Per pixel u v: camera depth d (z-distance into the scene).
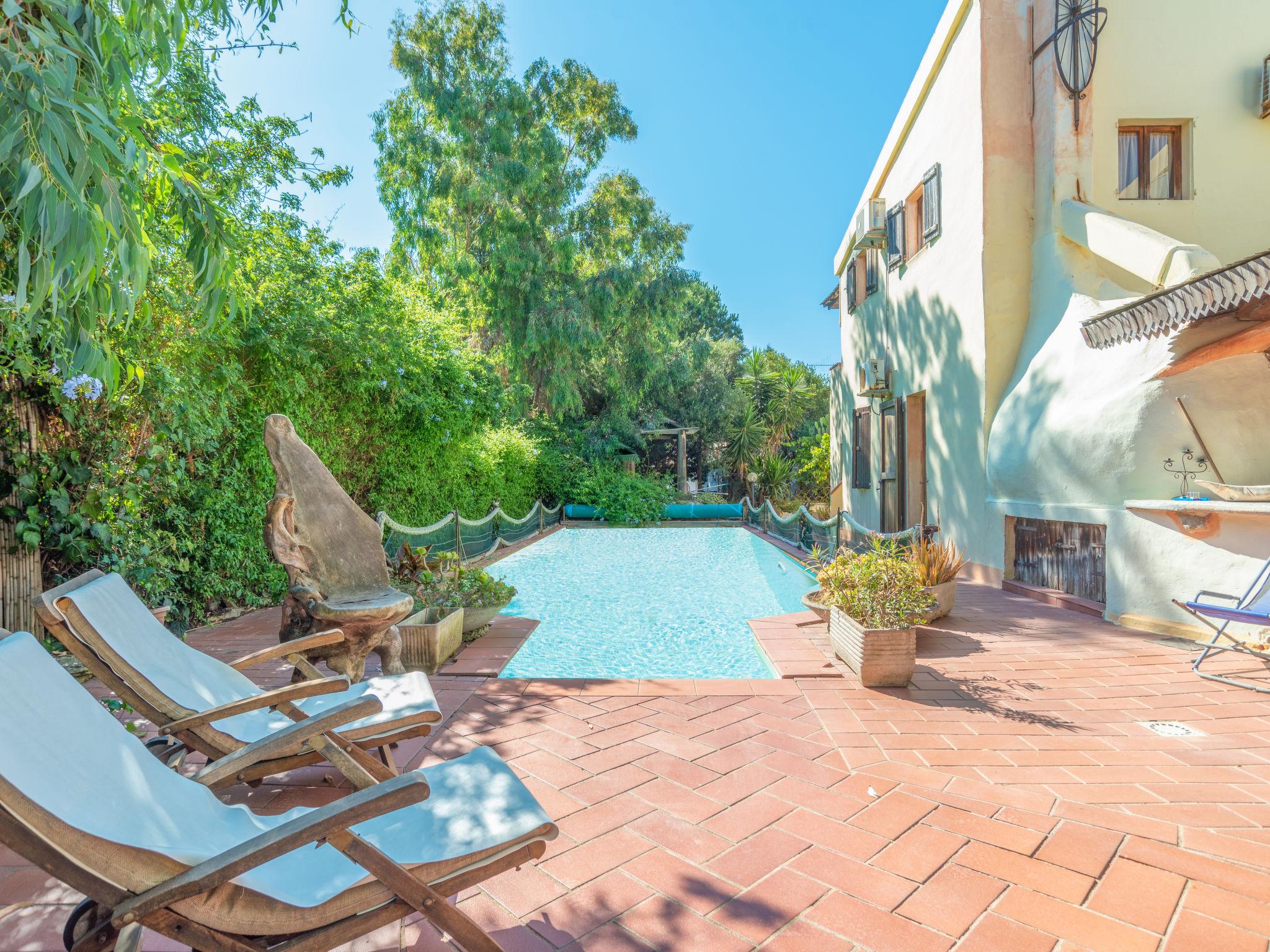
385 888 1.44
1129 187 8.02
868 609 4.52
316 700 2.66
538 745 3.32
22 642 1.42
